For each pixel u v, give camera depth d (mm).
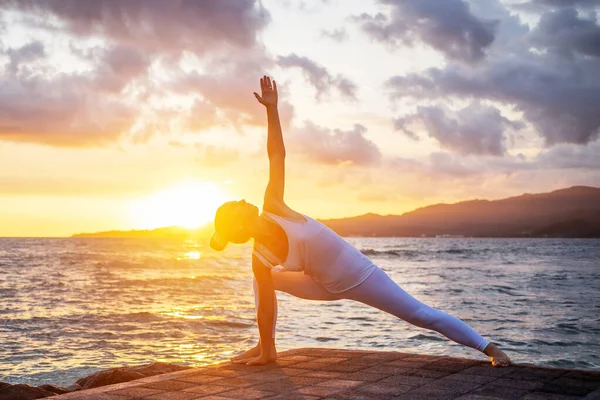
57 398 3562
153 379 4055
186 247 140125
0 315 17266
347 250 4207
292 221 4211
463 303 20375
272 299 4543
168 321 15828
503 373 4156
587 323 15008
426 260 66750
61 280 32906
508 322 15266
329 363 4598
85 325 15133
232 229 4297
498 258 73125
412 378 4023
